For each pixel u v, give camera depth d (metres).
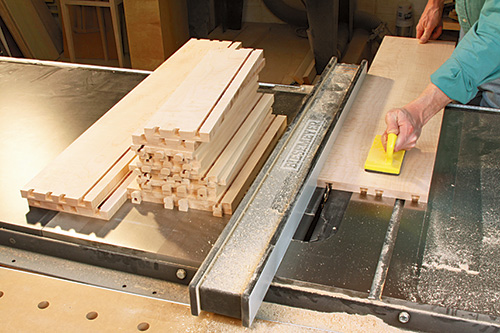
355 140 1.37
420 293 0.93
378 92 1.61
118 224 1.13
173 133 1.04
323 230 1.13
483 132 1.45
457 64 1.29
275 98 1.64
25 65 1.87
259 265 0.90
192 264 1.03
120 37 3.87
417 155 1.30
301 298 0.96
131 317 0.96
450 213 1.14
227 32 4.40
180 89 1.21
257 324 0.94
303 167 1.17
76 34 4.09
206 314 0.96
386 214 1.15
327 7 3.15
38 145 1.42
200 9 4.20
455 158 1.34
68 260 1.12
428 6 1.95
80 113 1.56
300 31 4.32
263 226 1.00
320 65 3.55
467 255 1.02
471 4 1.69
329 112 1.40
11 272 1.07
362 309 0.93
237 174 1.23
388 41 2.00
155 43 3.55
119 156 1.27
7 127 1.50
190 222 1.13
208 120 1.09
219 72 1.30
